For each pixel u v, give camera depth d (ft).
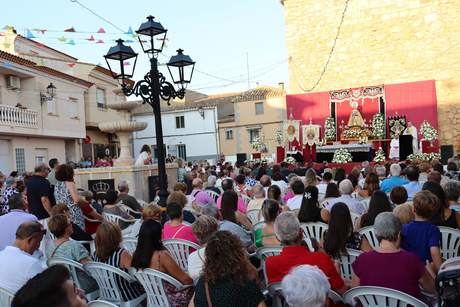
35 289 6.69
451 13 78.89
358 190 29.35
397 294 11.71
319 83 86.53
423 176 33.99
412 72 81.25
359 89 82.64
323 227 19.75
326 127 81.71
